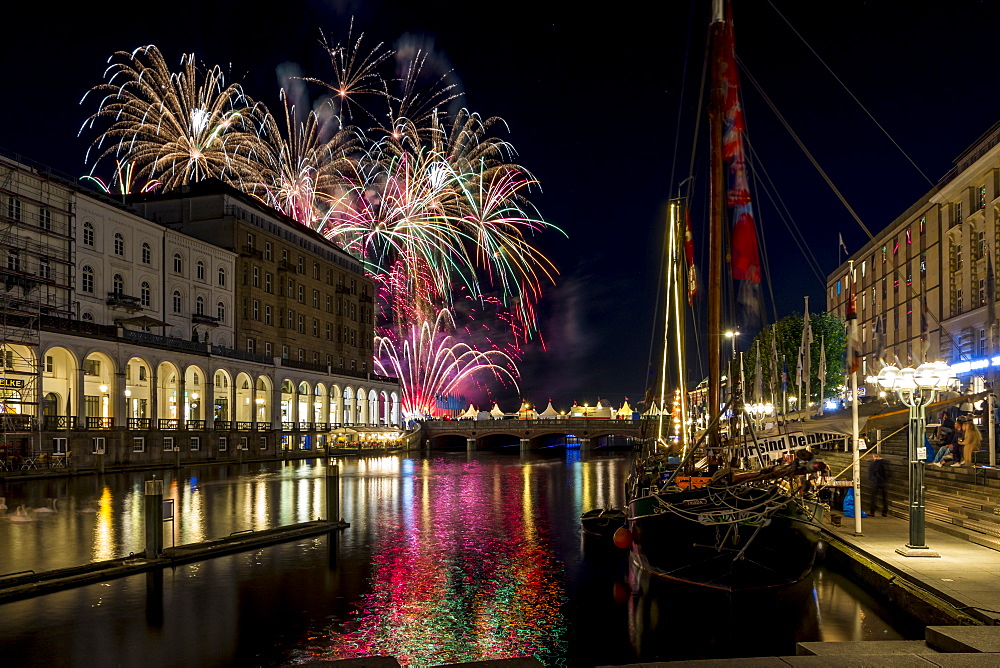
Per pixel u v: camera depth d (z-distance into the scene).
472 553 21.25
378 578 17.89
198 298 69.75
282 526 25.17
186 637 13.23
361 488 42.66
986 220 46.50
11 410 46.94
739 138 17.70
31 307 50.31
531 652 12.69
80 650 12.52
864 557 15.77
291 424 80.75
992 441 20.69
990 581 12.83
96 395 54.75
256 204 80.69
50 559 19.45
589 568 19.27
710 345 18.97
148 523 18.86
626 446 130.38
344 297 100.75
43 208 52.47
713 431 18.88
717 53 18.16
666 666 7.83
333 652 12.63
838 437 26.97
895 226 65.94
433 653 12.62
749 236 17.41
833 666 7.74
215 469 57.25
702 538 15.61
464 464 71.25
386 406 107.19
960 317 50.47
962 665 7.71
